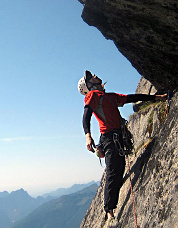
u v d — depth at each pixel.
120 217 2.86
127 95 2.96
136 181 2.94
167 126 2.63
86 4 3.31
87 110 2.66
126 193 3.17
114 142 2.64
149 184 2.45
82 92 3.01
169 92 2.91
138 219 2.32
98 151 2.75
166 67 3.38
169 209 1.83
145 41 3.20
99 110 2.76
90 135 2.56
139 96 2.98
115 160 2.64
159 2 2.61
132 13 2.96
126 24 3.18
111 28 3.42
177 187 1.85
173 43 2.99
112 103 2.79
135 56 3.61
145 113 4.44
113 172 2.63
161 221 1.86
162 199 2.01
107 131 2.71
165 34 2.95
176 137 2.25
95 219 4.73
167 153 2.30
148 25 2.98
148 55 3.39
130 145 2.74
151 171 2.55
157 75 3.62
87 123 2.61
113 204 2.64
